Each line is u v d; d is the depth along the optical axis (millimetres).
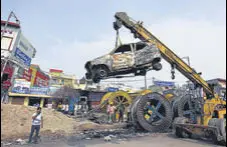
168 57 11312
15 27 24312
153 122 12188
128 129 13555
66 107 28188
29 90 28344
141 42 10914
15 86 26984
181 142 9125
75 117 18953
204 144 8750
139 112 11828
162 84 41062
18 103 27469
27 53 27469
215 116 10828
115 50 10477
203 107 10477
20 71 26594
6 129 10562
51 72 52469
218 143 8797
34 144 8148
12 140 8867
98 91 32094
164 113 12531
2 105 13711
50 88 32625
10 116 12633
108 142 8820
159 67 10719
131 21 10891
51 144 8195
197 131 9711
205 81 11711
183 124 10203
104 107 19516
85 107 27406
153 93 12328
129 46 10812
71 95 29859
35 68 31562
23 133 10398
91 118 18391
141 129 12445
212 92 11750
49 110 17266
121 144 8383
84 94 32219
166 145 8336
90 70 10148
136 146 8023
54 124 13766
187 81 12031
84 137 10109
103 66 10047
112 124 16016
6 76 22656
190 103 11656
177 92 15641
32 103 29781
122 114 18359
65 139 9477
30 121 13242
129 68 10367
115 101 18719
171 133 11891
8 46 23344
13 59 23766
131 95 19219
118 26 10648
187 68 11570
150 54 10688
